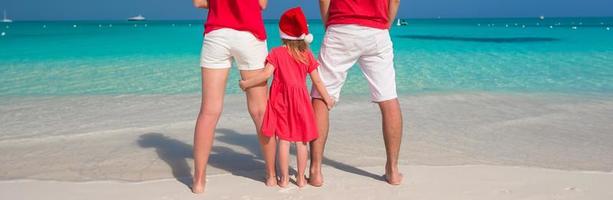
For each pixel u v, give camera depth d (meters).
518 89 9.23
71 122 6.46
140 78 11.00
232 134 5.87
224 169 4.58
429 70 12.39
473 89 9.24
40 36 34.91
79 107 7.48
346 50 3.95
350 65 4.05
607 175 4.20
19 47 21.42
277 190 3.91
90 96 8.52
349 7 3.89
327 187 3.97
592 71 12.02
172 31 48.41
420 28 57.50
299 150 3.89
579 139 5.59
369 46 3.90
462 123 6.36
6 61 14.91
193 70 12.57
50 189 3.92
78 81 10.51
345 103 7.66
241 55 3.79
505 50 19.12
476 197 3.72
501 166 4.46
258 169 4.56
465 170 4.35
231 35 3.72
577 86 9.60
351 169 4.50
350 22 3.89
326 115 4.00
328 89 4.09
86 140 5.56
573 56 16.09
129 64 14.07
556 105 7.52
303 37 3.81
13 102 7.92
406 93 8.72
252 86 3.84
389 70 4.01
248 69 3.86
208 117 3.81
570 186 3.94
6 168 4.59
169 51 18.86
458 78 10.87
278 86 3.88
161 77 11.17
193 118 6.66
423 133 5.84
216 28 3.76
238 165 4.71
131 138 5.65
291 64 3.86
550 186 3.94
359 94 8.56
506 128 6.09
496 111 7.12
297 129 3.85
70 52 18.42
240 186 4.00
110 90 9.23
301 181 3.96
